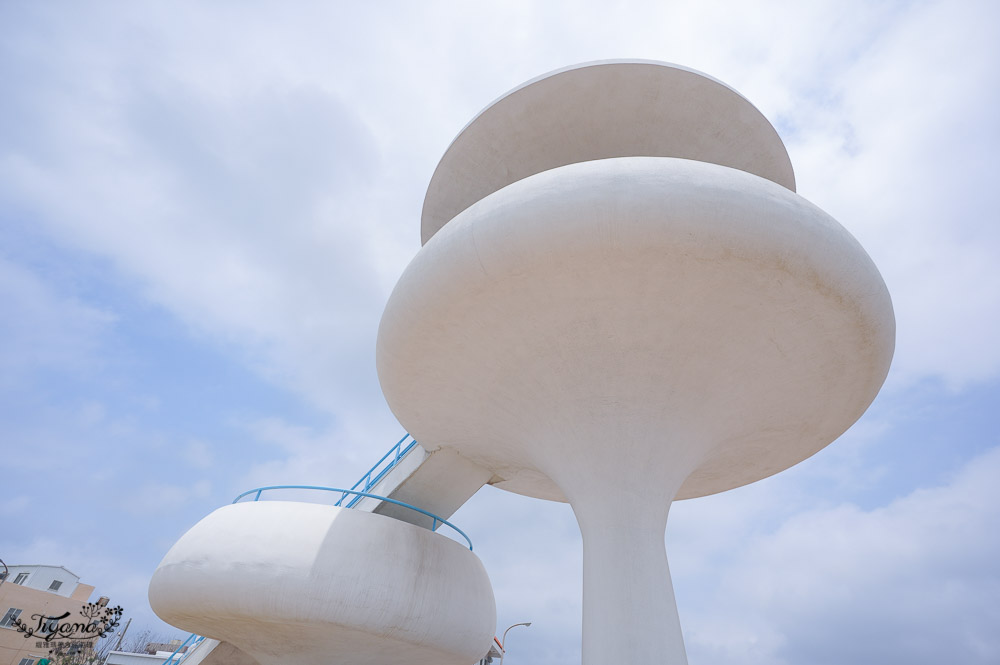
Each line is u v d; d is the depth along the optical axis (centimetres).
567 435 1151
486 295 1027
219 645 1747
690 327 1035
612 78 1198
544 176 959
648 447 1112
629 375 1085
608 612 982
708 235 898
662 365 1074
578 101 1241
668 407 1105
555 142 1316
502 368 1162
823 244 945
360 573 1315
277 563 1289
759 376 1124
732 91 1209
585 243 916
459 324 1098
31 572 4359
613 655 940
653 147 1319
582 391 1112
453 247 1011
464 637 1439
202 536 1370
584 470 1132
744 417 1205
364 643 1377
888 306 1077
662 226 891
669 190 895
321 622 1280
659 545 1062
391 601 1320
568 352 1087
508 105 1251
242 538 1330
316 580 1280
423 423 1422
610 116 1267
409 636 1345
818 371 1135
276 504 1411
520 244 941
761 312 1017
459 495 1653
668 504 1126
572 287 991
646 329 1040
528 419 1210
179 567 1343
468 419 1341
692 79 1193
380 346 1254
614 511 1080
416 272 1086
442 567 1451
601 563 1040
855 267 985
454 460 1541
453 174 1399
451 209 1474
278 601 1264
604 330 1048
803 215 941
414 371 1238
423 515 1670
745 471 1495
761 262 927
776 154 1320
